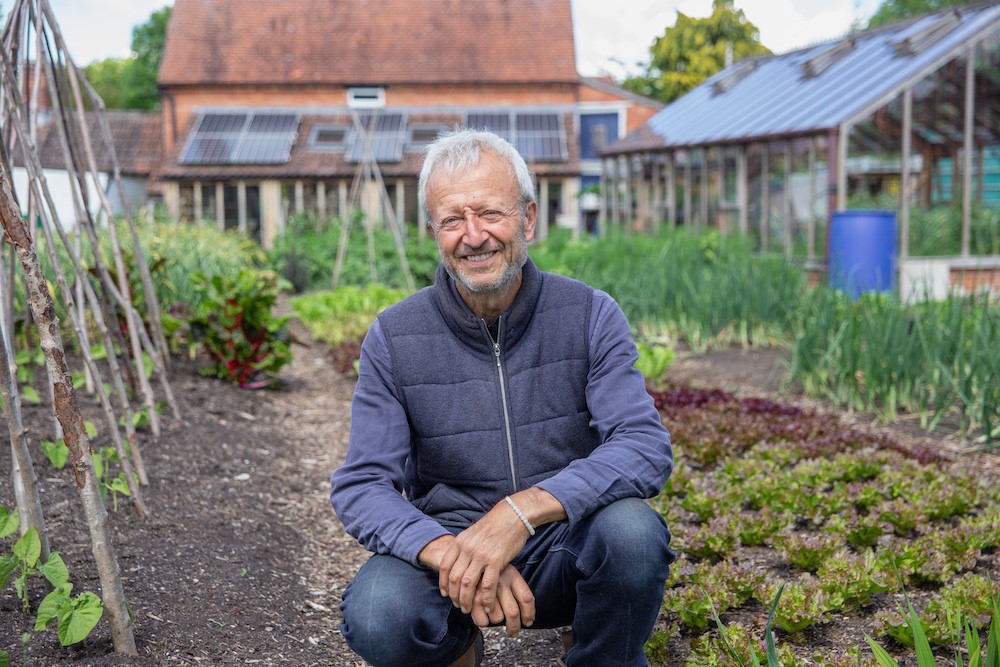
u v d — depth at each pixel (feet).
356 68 77.51
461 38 79.41
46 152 71.92
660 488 7.14
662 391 18.17
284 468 14.99
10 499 11.02
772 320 25.09
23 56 12.87
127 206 17.61
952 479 12.62
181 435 15.38
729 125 44.24
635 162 58.70
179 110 77.30
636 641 7.03
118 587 7.86
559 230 53.16
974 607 8.77
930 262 33.99
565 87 77.51
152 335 19.84
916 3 94.68
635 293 28.14
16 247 7.19
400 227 49.65
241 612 9.36
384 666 6.93
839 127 33.09
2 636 7.93
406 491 8.41
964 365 16.84
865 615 9.34
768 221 39.99
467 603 6.56
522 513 6.65
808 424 15.74
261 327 20.31
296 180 67.82
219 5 81.05
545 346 7.47
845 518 11.60
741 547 11.18
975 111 37.40
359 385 7.58
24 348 18.66
